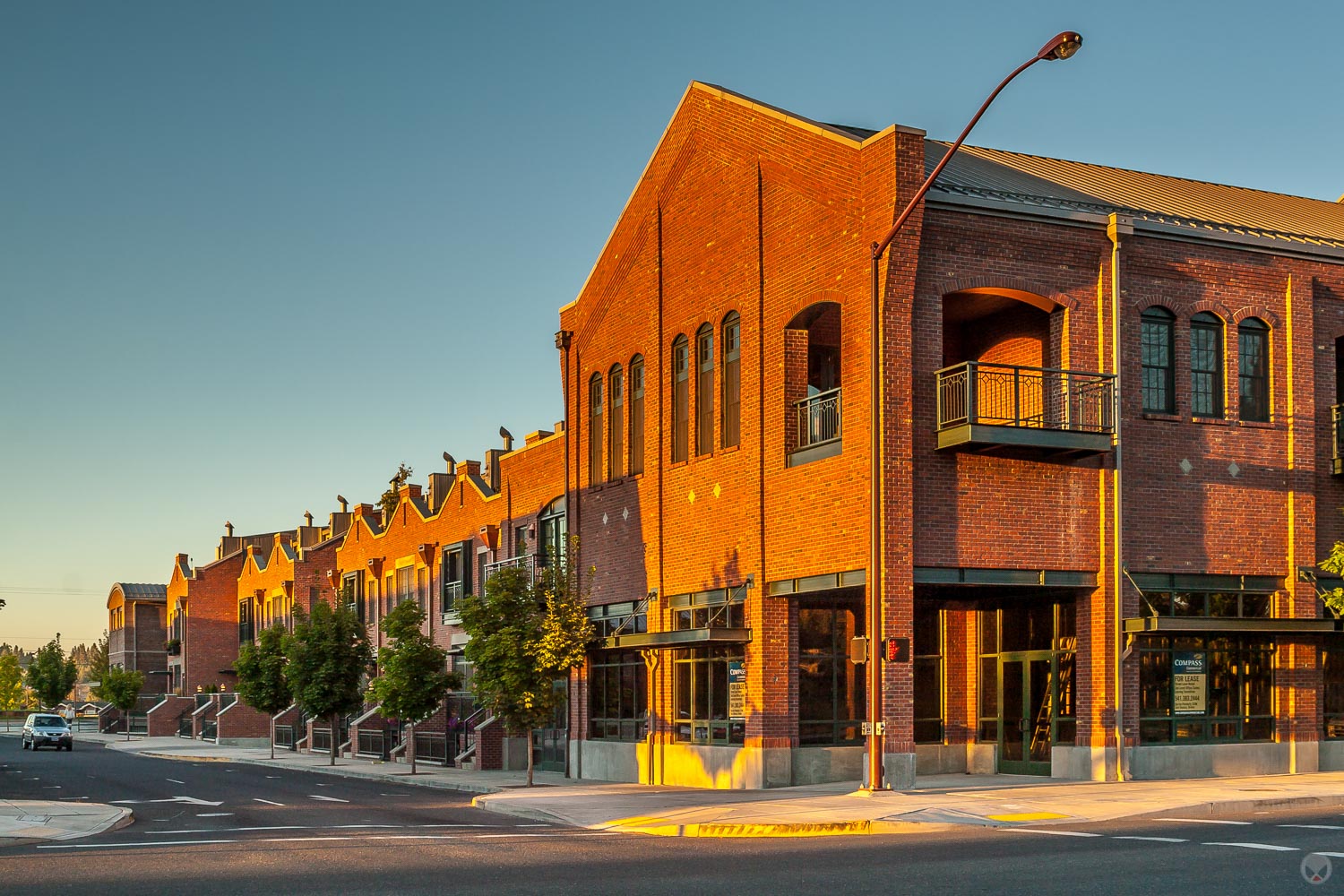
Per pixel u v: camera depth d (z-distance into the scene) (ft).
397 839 61.11
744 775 90.07
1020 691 90.07
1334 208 115.24
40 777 123.85
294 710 213.46
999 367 79.10
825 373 94.48
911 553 78.79
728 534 95.96
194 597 291.79
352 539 208.23
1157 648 85.10
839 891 41.09
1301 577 88.58
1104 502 83.71
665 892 41.73
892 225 77.66
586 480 119.44
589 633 106.11
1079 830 58.59
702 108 102.12
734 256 96.94
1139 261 86.22
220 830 67.10
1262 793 71.46
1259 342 90.43
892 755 77.46
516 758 133.49
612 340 116.37
